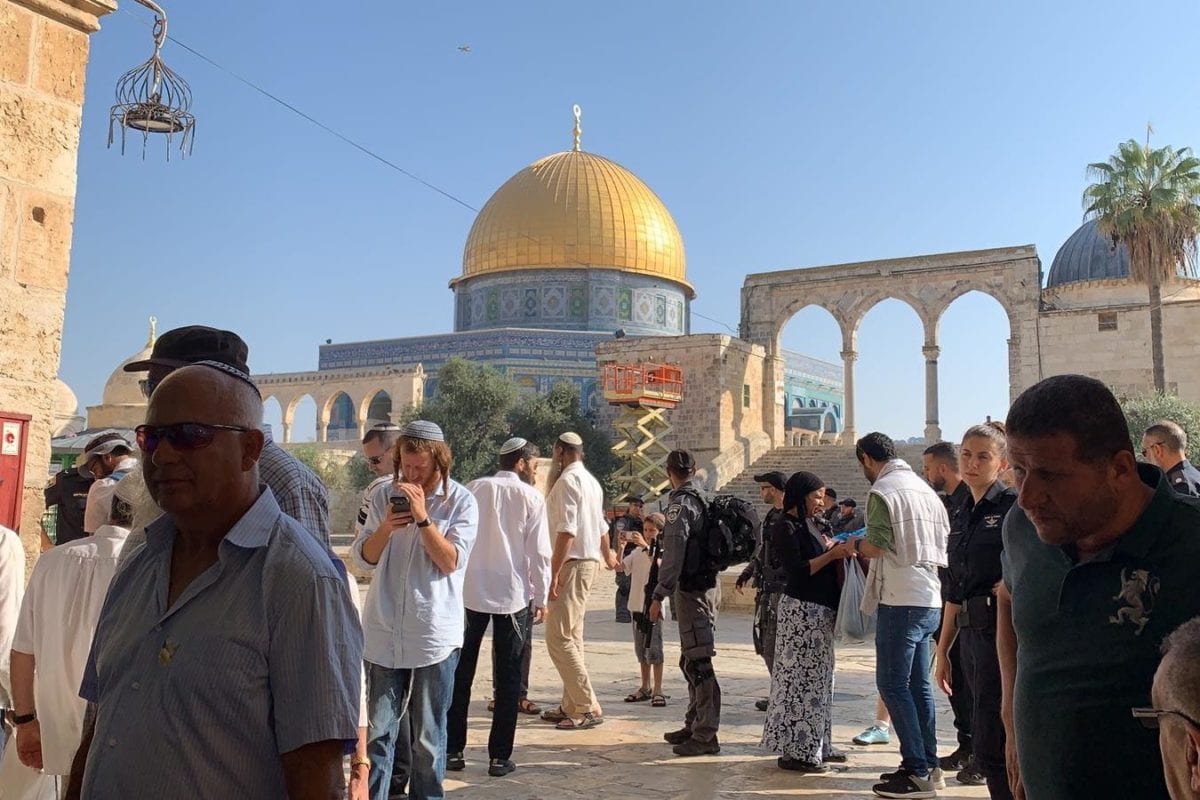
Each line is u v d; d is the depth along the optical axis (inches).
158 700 96.7
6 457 266.8
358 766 187.3
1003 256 1596.9
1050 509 111.3
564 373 2261.3
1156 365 1277.1
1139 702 106.1
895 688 257.6
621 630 653.9
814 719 279.1
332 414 2650.1
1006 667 146.8
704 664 297.9
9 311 269.4
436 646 221.6
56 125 283.4
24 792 198.2
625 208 2440.9
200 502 101.7
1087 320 1519.4
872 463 280.4
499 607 275.0
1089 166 1321.4
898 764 293.3
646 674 390.0
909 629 258.2
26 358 273.7
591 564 338.6
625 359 1739.7
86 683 114.4
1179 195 1249.4
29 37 276.8
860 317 1736.0
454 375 1902.1
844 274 1734.7
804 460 1595.7
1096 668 109.1
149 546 107.2
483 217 2517.2
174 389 102.8
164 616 100.0
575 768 279.4
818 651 283.6
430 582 224.7
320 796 97.7
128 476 186.5
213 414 102.3
